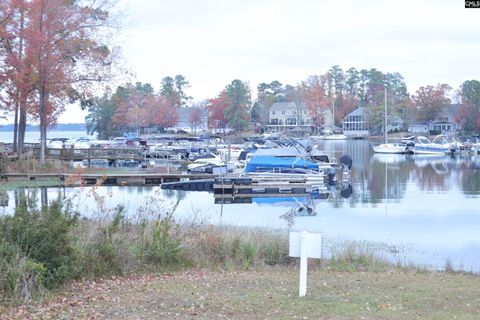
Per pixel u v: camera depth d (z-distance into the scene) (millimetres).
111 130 106000
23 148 44438
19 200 11789
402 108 114062
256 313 7828
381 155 69812
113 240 11680
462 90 111062
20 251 9211
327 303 8461
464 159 63625
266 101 129375
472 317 7883
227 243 13664
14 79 37812
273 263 13578
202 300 8602
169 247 12375
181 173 39312
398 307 8352
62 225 9859
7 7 37000
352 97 137500
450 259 15594
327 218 24016
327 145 90750
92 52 39438
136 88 117438
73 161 49594
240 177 33781
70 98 43281
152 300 8578
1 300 8406
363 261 14125
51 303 8484
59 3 37750
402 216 24719
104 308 8070
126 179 36750
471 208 27375
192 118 120062
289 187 33656
